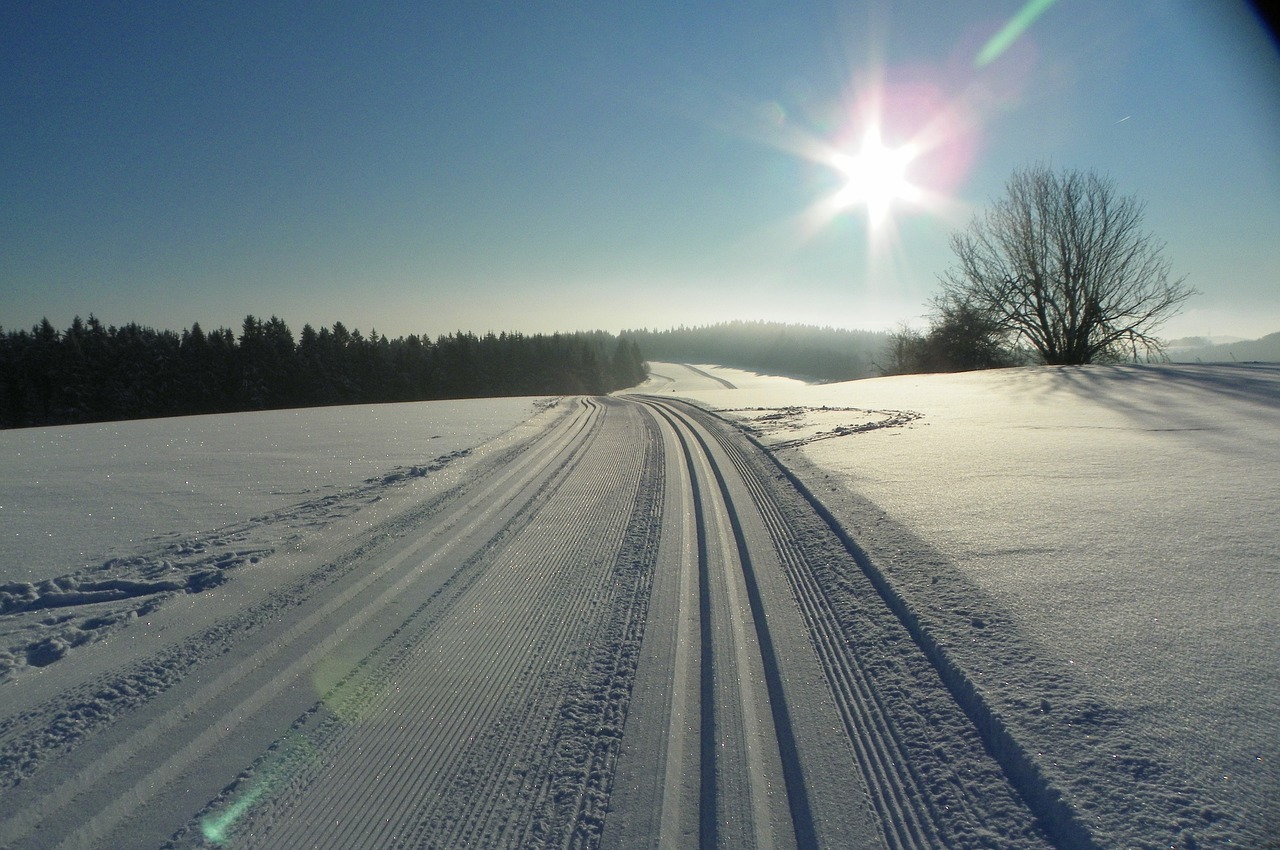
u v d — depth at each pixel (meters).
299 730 3.16
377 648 4.01
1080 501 5.77
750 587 4.67
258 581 5.11
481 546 6.01
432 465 10.21
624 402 25.09
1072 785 2.37
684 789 2.65
